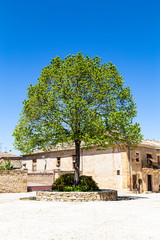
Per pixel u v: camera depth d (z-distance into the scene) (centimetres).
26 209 1331
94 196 1830
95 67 2055
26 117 1967
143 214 1156
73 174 2145
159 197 2317
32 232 792
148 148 3294
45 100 1969
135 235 753
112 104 1989
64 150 3512
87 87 1934
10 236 740
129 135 1888
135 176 3017
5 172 2473
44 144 1975
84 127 1891
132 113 2008
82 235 754
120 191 2880
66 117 1886
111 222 956
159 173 3381
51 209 1330
